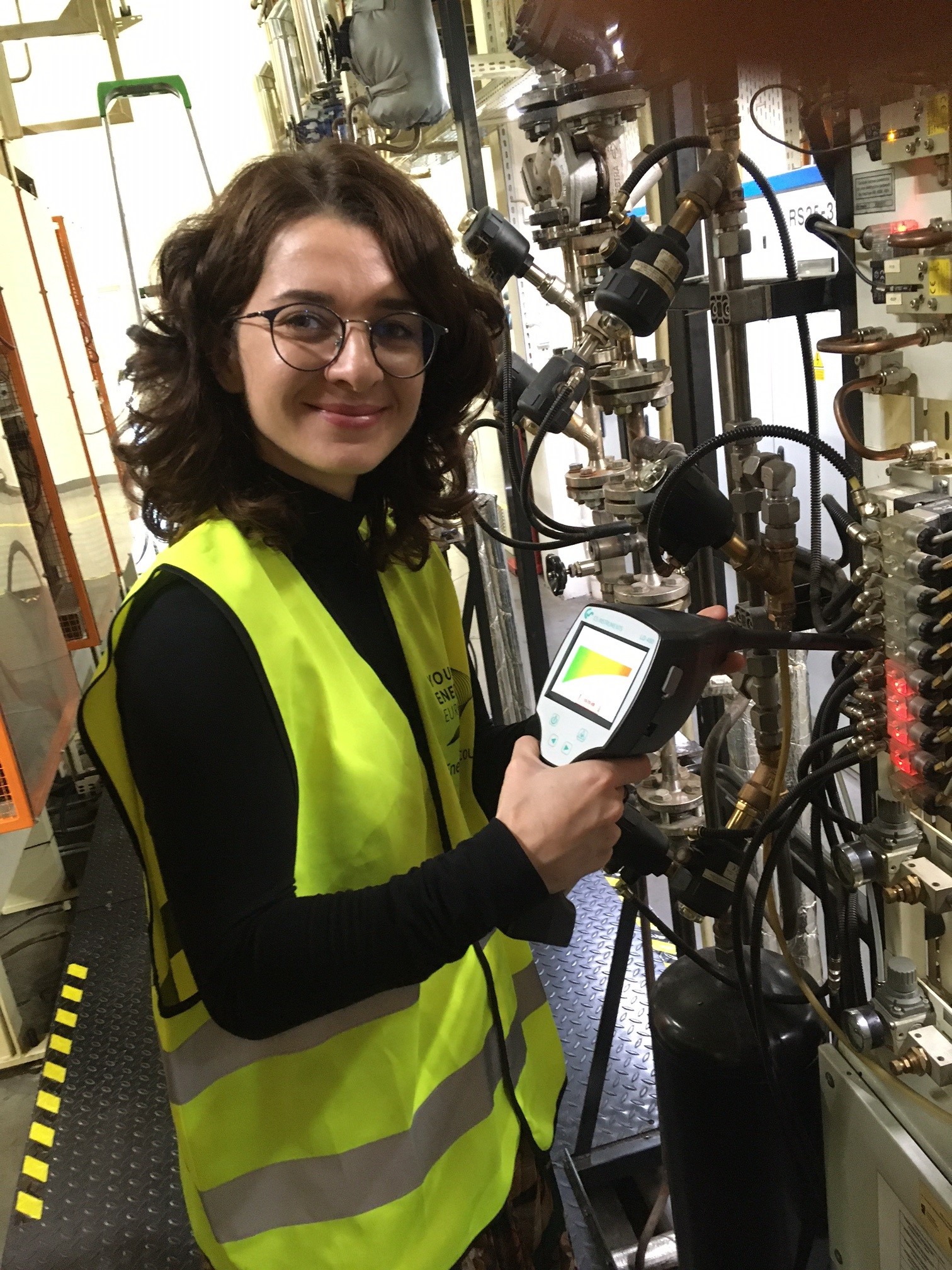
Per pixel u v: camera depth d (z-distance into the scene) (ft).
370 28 6.39
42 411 9.23
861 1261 3.33
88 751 2.46
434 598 3.42
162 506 2.80
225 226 2.50
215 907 2.25
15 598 6.88
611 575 4.38
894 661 2.72
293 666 2.47
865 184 3.21
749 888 3.70
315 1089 2.69
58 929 9.32
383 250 2.48
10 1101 7.23
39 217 10.81
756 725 3.49
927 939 3.08
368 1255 2.74
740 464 3.52
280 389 2.49
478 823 3.44
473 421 3.54
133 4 12.96
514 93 7.12
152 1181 5.61
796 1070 3.63
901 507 2.63
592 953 6.70
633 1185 5.49
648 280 3.08
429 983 3.03
